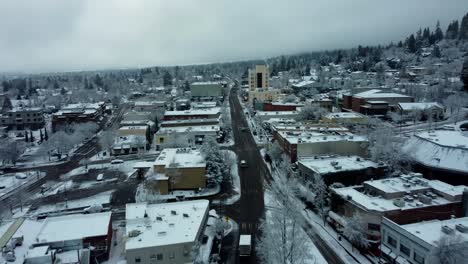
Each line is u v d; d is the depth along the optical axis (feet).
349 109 463.42
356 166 220.43
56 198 240.12
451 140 236.22
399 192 168.86
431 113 367.45
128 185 259.80
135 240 151.23
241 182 251.60
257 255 158.92
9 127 490.49
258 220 193.36
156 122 435.53
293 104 476.13
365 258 152.56
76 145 393.91
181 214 176.96
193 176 237.66
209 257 157.38
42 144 371.56
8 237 155.02
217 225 174.70
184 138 344.69
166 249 147.74
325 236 172.65
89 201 231.71
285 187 223.10
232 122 462.19
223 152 279.28
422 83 534.78
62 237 155.53
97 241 156.97
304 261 142.72
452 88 459.32
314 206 205.46
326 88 649.61
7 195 252.62
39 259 137.49
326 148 265.34
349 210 170.30
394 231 143.33
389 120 395.55
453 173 210.38
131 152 350.43
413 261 133.59
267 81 635.66
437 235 133.49
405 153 232.53
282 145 293.64
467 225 141.28
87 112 483.10
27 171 309.42
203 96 655.76
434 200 165.07
